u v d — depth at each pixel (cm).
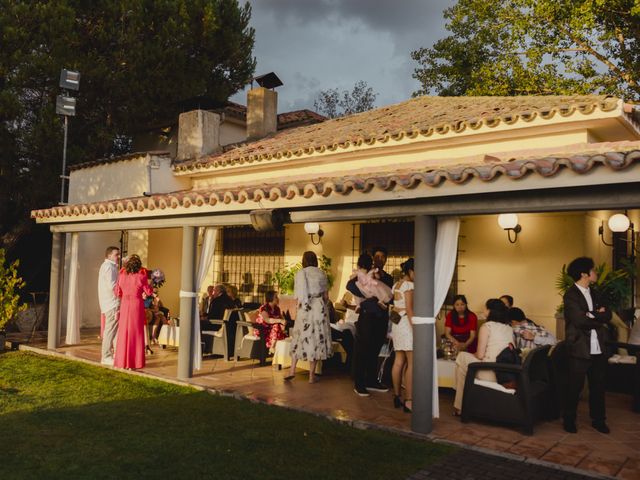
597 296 564
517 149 871
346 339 830
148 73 1348
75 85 1203
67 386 732
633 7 1380
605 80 1560
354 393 699
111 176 1298
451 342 707
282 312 1036
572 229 819
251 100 1438
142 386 738
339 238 1055
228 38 1505
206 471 445
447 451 499
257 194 651
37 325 1284
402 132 933
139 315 841
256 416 600
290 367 810
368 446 509
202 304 1109
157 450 491
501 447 508
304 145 1084
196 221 778
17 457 471
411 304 618
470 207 518
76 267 1052
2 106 1150
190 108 1402
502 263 870
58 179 1316
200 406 639
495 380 572
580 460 477
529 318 840
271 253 1170
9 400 657
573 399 553
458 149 929
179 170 1257
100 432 540
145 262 1305
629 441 529
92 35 1348
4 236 1400
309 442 517
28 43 1215
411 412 589
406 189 530
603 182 426
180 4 1406
